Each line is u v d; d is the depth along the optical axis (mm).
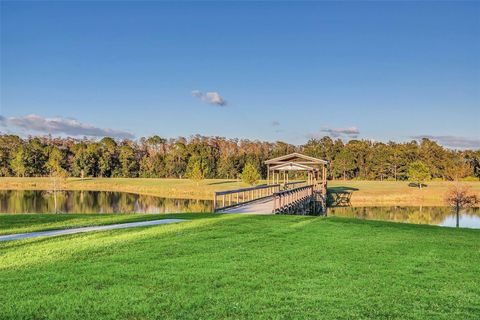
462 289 8070
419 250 11297
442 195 62188
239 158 96938
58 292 7484
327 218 17391
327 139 114625
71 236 12484
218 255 10172
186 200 58000
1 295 7305
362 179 103938
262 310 6797
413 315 6715
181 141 119938
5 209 45844
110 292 7500
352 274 8875
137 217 17594
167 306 6906
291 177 94188
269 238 12430
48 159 101375
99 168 104125
